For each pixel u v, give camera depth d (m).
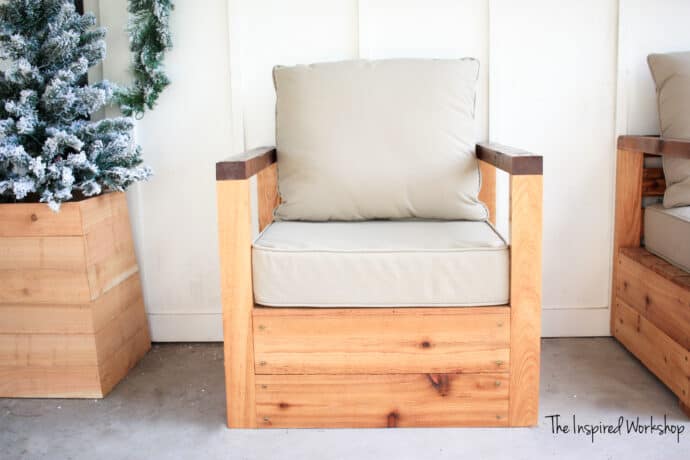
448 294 1.52
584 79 2.08
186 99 2.13
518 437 1.54
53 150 1.70
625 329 2.04
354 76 1.85
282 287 1.54
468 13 2.06
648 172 2.06
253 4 2.08
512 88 2.08
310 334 1.55
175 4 2.07
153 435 1.60
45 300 1.77
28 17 1.76
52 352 1.79
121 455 1.51
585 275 2.17
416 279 1.51
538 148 2.11
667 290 1.73
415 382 1.56
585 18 2.05
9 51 1.73
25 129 1.67
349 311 1.54
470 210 1.79
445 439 1.54
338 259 1.52
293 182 1.82
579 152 2.12
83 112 1.83
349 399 1.58
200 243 2.19
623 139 2.05
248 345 1.57
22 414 1.72
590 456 1.46
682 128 1.85
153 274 2.21
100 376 1.80
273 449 1.52
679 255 1.78
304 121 1.83
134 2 2.00
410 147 1.78
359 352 1.55
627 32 2.04
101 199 1.85
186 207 2.18
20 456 1.52
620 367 1.93
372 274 1.52
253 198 2.19
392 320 1.54
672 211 1.86
